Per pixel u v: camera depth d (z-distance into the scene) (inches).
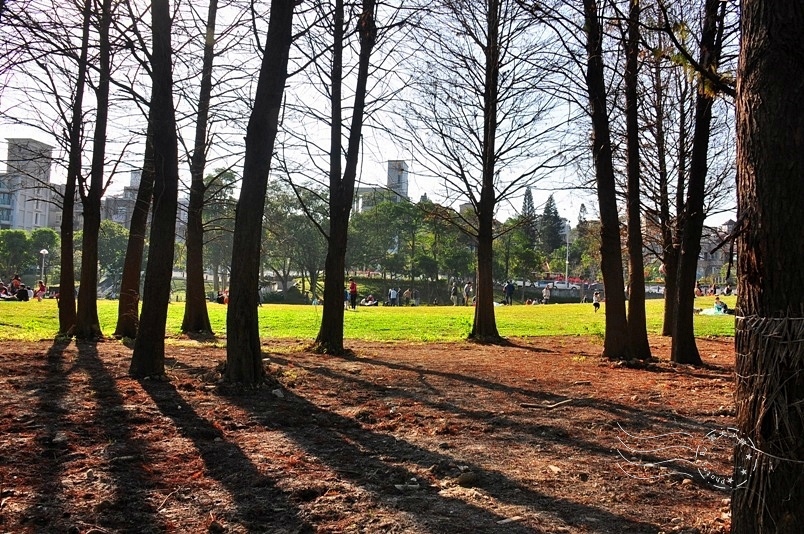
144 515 149.6
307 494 167.9
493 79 633.6
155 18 325.7
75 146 511.5
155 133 327.3
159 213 327.3
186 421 240.5
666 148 724.7
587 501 170.7
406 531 144.8
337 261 492.7
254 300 317.4
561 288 3179.1
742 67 129.0
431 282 2805.1
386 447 219.3
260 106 315.3
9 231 2402.8
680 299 479.5
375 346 587.5
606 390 345.4
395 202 2532.0
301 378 345.4
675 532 149.6
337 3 456.4
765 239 120.6
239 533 141.4
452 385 350.3
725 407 299.7
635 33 393.1
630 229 485.4
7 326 639.1
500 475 191.5
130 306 532.4
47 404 253.1
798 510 115.6
